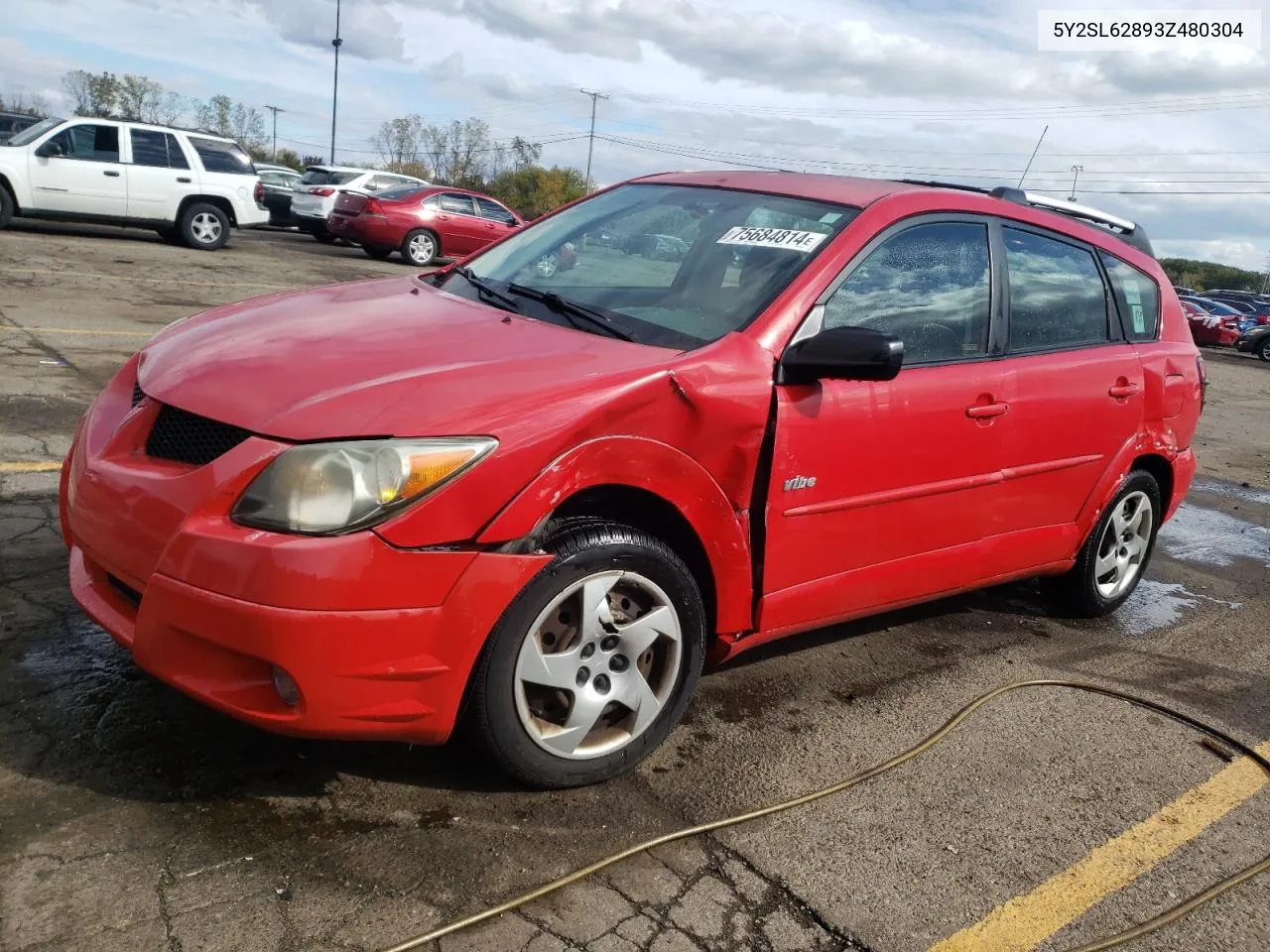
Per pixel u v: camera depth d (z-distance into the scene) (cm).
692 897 239
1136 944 244
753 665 369
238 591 222
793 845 264
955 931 240
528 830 255
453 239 1933
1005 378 363
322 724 230
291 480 227
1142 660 423
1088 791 310
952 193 372
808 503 306
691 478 275
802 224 337
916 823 281
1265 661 439
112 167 1532
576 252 358
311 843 240
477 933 218
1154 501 464
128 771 257
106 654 313
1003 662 402
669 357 278
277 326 297
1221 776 328
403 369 258
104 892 215
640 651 275
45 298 975
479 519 236
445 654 236
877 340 279
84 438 282
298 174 2466
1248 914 260
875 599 344
